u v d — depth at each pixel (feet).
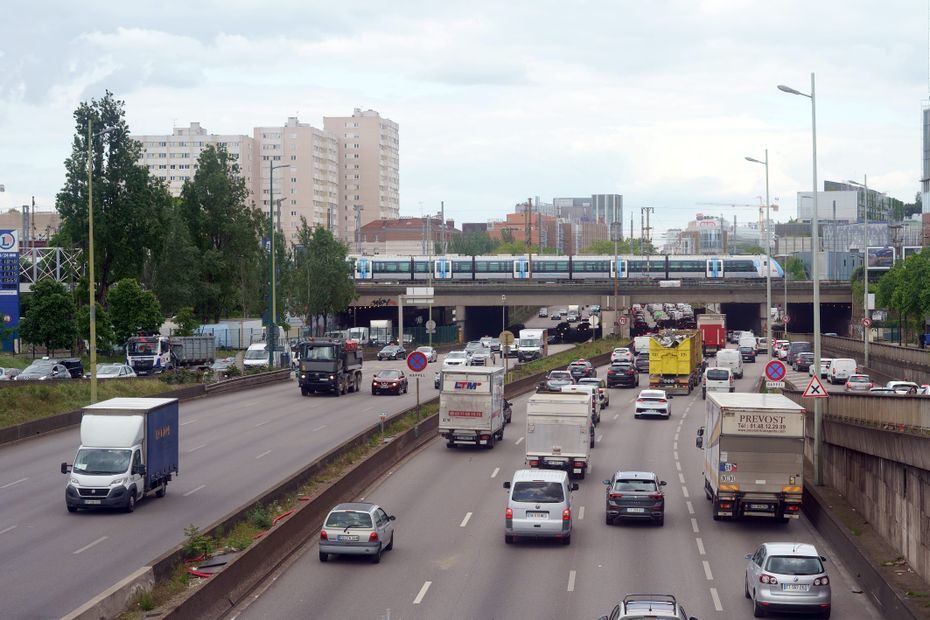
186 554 88.84
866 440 114.83
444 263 506.07
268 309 344.90
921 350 274.57
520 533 105.60
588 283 486.38
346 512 99.71
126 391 218.59
